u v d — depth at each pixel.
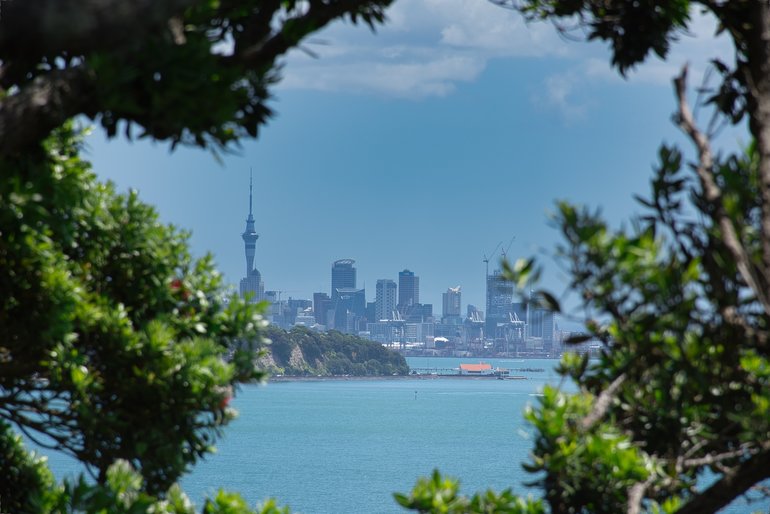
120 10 8.47
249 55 10.95
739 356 9.56
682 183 9.26
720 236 8.83
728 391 10.36
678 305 8.69
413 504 11.13
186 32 10.80
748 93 11.03
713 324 8.91
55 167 14.05
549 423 11.15
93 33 8.61
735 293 8.76
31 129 9.97
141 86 10.36
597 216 8.59
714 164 9.48
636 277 8.60
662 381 9.37
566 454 10.89
